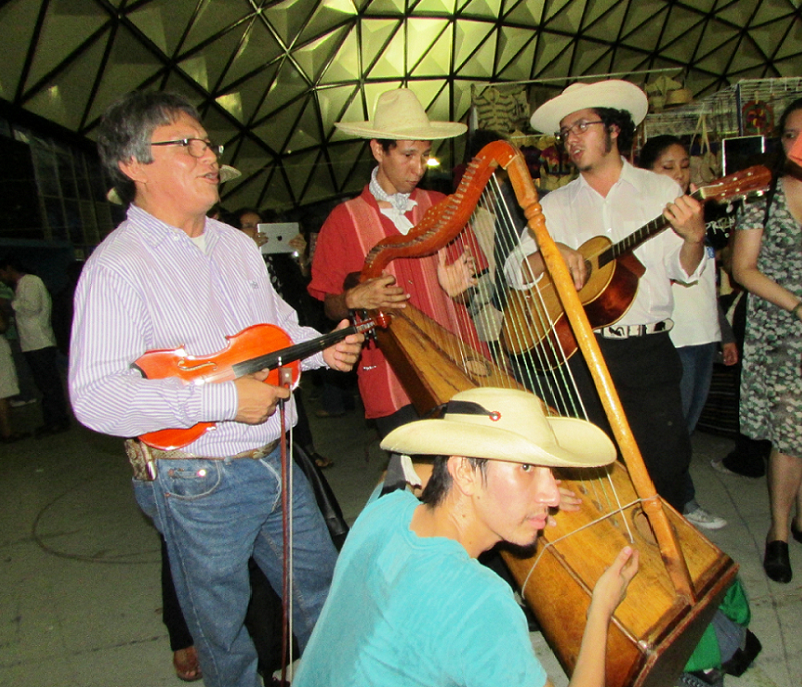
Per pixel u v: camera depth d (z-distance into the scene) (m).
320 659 1.06
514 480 1.01
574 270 2.12
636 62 11.95
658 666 1.15
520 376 2.18
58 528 3.84
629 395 2.30
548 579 1.33
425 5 9.59
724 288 3.87
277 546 1.89
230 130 9.70
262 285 1.86
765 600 2.45
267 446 1.74
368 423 5.10
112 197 1.85
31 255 8.60
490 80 11.20
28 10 6.52
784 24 11.78
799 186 2.37
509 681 0.88
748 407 2.63
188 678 2.32
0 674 2.46
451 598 0.92
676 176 3.29
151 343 1.56
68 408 7.43
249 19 8.41
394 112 2.39
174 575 1.72
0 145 7.55
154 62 8.09
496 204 2.18
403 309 2.39
